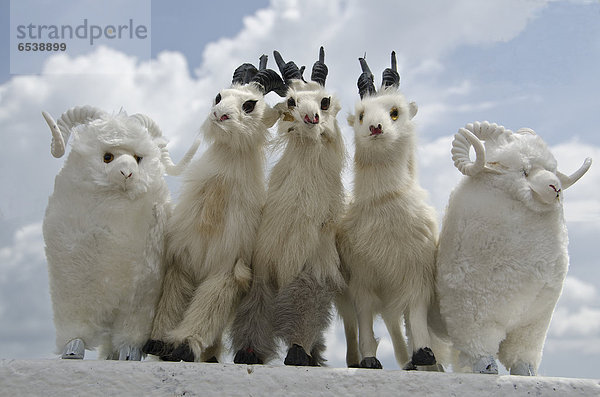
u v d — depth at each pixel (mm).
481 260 2094
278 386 1893
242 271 2213
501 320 2092
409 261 2217
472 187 2199
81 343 2105
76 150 2189
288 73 2496
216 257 2225
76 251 2109
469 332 2096
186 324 2125
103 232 2125
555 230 2109
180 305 2236
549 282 2098
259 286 2232
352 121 2484
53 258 2133
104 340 2291
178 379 1888
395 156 2281
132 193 2178
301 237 2211
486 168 2160
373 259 2229
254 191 2312
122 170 2123
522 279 2068
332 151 2350
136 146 2238
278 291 2211
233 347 2236
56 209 2172
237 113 2232
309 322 2135
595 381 1923
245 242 2250
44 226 2176
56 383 1874
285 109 2381
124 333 2164
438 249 2264
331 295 2223
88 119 2350
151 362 1934
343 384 1905
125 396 1867
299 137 2289
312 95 2326
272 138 2416
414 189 2324
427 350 2115
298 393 1891
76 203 2152
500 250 2078
